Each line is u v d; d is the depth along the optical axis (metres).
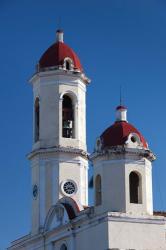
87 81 79.06
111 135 64.75
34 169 76.31
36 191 75.44
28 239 75.50
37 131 77.75
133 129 65.38
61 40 79.94
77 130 76.62
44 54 78.69
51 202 74.19
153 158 65.44
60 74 77.00
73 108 77.12
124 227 61.56
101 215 62.34
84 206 70.94
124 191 63.03
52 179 74.69
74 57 78.50
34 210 75.44
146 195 63.78
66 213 68.69
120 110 66.75
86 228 64.81
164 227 62.78
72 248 66.69
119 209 62.66
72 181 74.94
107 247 60.75
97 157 64.75
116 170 63.66
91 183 68.94
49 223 72.00
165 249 62.31
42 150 75.31
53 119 76.12
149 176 65.00
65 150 75.12
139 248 61.50
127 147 63.69
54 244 71.12
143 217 62.31
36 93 78.31
